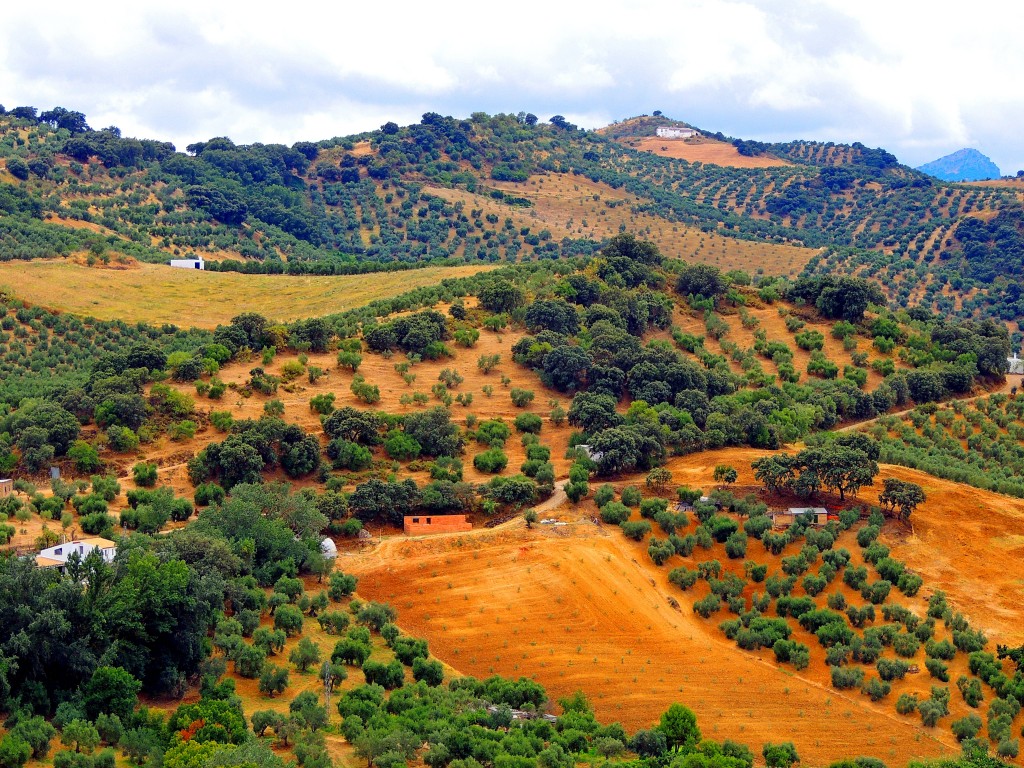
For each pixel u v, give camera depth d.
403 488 137.88
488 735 86.81
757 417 161.25
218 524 119.88
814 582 122.31
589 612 119.75
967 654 113.12
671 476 145.25
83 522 123.38
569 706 101.00
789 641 113.56
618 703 103.81
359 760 83.38
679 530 132.62
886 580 124.38
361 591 121.38
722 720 101.75
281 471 147.38
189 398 158.00
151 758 78.81
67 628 87.38
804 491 139.38
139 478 140.62
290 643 105.69
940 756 97.62
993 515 139.25
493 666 109.94
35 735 78.00
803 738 99.56
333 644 107.31
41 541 114.00
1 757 75.38
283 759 81.00
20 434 147.50
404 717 89.06
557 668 109.69
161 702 91.50
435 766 82.69
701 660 112.38
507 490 140.12
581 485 140.88
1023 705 104.81
